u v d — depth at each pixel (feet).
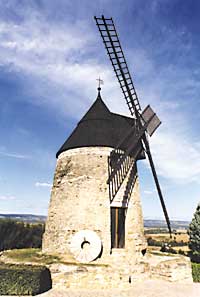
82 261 58.85
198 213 91.91
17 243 93.76
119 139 69.82
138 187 71.05
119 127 73.51
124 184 67.10
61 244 61.67
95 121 71.05
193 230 90.33
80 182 65.00
